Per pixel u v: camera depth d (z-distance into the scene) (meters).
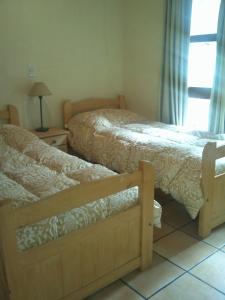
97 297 1.76
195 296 1.76
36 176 2.07
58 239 1.50
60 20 3.53
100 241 1.69
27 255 1.39
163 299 1.74
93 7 3.76
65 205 1.49
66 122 3.81
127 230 1.82
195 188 2.25
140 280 1.89
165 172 2.49
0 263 1.37
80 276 1.65
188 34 3.37
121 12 4.05
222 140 2.89
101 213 1.68
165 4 3.49
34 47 3.40
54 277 1.53
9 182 1.94
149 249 1.97
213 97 3.17
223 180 2.33
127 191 1.85
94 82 4.02
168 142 2.84
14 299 1.39
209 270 1.98
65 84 3.76
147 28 3.83
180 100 3.58
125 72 4.27
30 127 3.58
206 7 3.29
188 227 2.50
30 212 1.36
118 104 4.30
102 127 3.50
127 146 2.97
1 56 3.20
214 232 2.42
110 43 4.05
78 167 2.25
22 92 3.43
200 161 2.33
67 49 3.66
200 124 3.66
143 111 4.15
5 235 1.29
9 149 2.64
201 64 3.47
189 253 2.15
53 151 2.60
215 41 3.25
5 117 3.34
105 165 3.22
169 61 3.57
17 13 3.20
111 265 1.79
